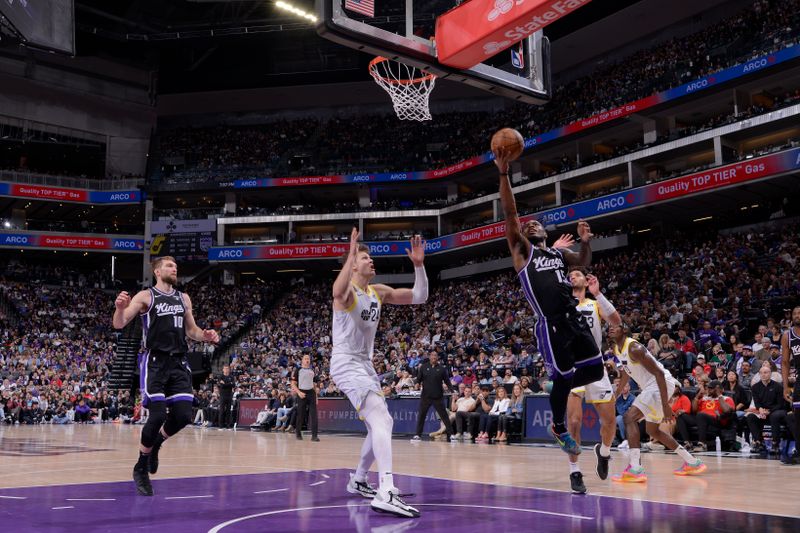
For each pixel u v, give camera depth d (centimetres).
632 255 2627
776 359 1118
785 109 2255
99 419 2539
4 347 2945
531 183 3123
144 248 3700
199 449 1070
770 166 2147
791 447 945
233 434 1622
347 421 1655
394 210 3550
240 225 3712
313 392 1315
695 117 2900
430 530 368
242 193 3794
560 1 598
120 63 3975
